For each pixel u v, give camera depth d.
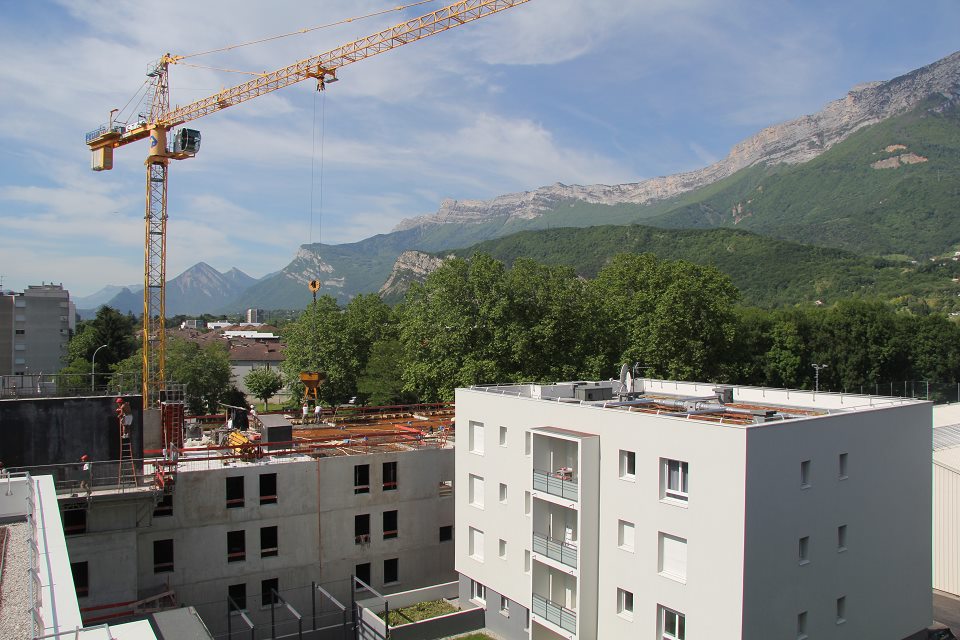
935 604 44.06
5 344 118.00
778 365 99.56
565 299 70.75
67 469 35.88
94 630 15.83
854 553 30.34
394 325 97.62
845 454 30.06
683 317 74.31
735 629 26.19
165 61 88.44
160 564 37.72
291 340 90.81
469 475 41.50
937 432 54.47
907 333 120.06
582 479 32.16
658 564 29.62
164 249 85.50
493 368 65.62
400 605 42.00
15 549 21.16
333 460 42.44
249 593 39.69
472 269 69.88
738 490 26.17
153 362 84.31
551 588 35.91
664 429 29.28
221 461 41.72
